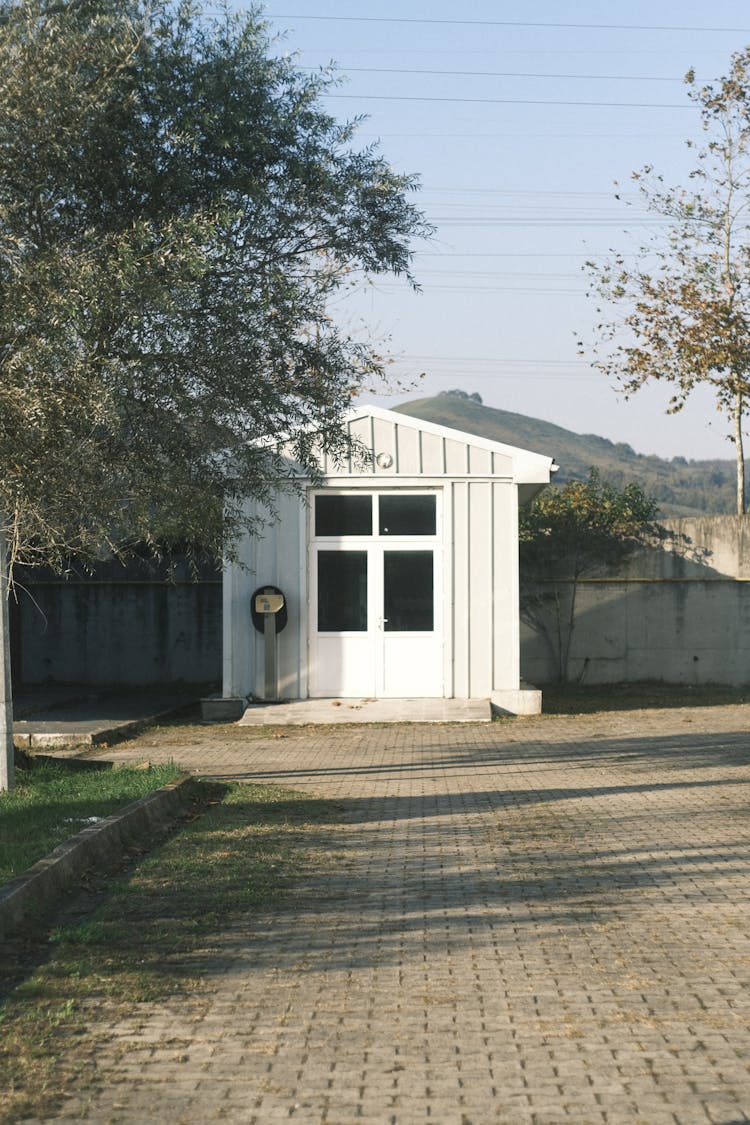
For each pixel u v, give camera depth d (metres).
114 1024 5.09
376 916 6.95
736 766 13.49
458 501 19.97
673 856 8.57
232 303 9.36
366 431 19.92
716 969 5.88
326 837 9.42
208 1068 4.62
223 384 9.47
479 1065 4.64
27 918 6.68
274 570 19.98
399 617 20.00
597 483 32.81
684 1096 4.31
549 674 24.59
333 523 20.08
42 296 8.01
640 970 5.88
